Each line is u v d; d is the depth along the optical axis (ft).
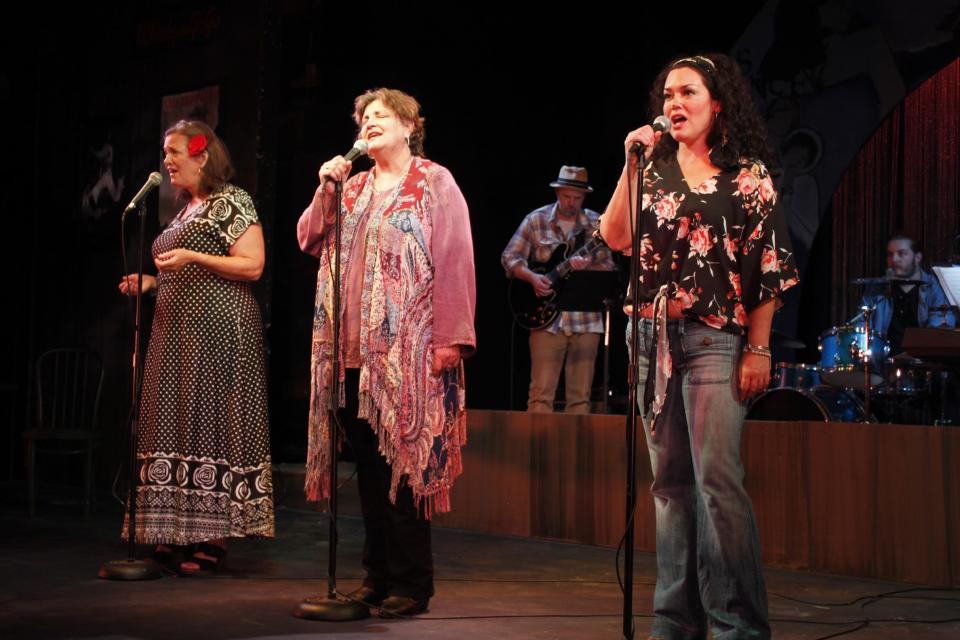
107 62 21.56
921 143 27.63
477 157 24.97
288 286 24.22
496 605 10.54
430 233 9.81
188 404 12.05
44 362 22.20
